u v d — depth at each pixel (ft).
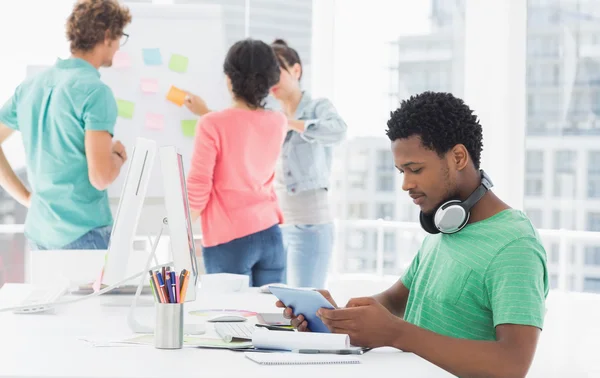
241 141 8.84
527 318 4.18
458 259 4.58
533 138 11.36
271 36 11.88
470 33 11.74
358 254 12.24
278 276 9.41
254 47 8.91
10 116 9.89
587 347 10.44
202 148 8.77
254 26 11.82
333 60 12.08
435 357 4.20
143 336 4.83
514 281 4.28
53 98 9.27
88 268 8.16
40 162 9.49
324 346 4.24
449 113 4.55
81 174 9.45
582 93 10.93
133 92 11.45
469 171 4.65
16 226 11.97
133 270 7.44
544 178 11.27
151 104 11.49
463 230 4.65
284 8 11.89
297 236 10.85
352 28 12.07
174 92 11.46
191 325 5.04
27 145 9.61
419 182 4.62
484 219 4.63
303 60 12.00
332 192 12.21
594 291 10.77
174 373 3.72
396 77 12.07
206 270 9.20
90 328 5.15
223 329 4.90
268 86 9.01
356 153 12.17
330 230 11.03
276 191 10.96
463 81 11.82
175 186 4.76
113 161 9.46
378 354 4.30
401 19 12.00
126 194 5.22
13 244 11.98
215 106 11.55
